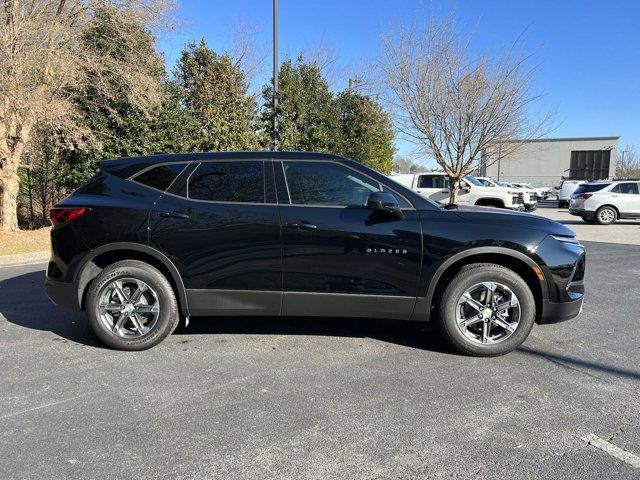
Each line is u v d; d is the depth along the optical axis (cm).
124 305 419
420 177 1770
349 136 1839
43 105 1045
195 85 1388
